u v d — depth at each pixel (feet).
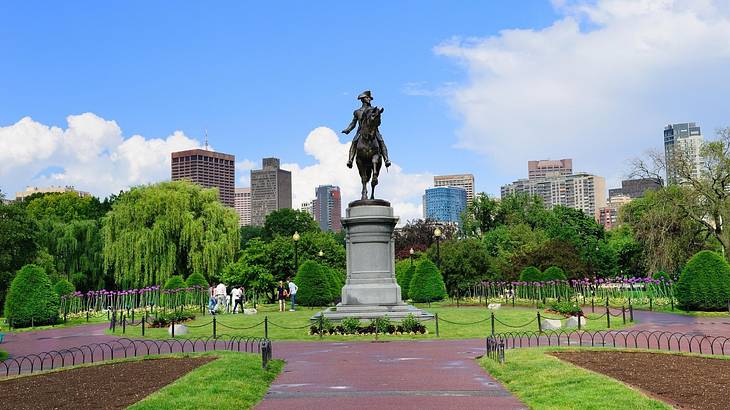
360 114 96.84
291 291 129.29
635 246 219.41
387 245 93.35
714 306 107.45
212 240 179.42
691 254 157.69
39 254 175.52
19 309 111.24
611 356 54.95
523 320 92.32
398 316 87.15
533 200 306.55
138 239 173.47
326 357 60.44
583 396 36.99
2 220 163.02
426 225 276.00
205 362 55.47
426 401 38.83
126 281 179.73
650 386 40.86
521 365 49.32
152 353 66.49
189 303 141.90
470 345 68.90
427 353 62.39
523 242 255.70
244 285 155.94
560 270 158.30
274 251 183.62
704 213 155.74
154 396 38.58
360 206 93.20
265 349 50.88
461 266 180.65
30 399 40.57
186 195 182.19
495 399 39.40
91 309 150.41
